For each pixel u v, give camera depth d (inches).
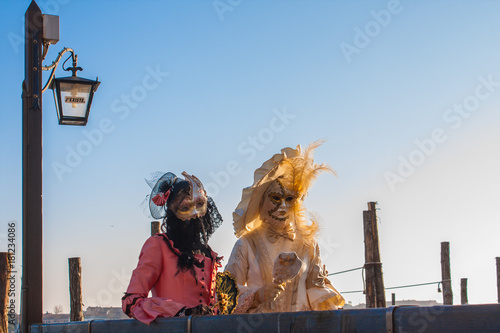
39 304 241.3
